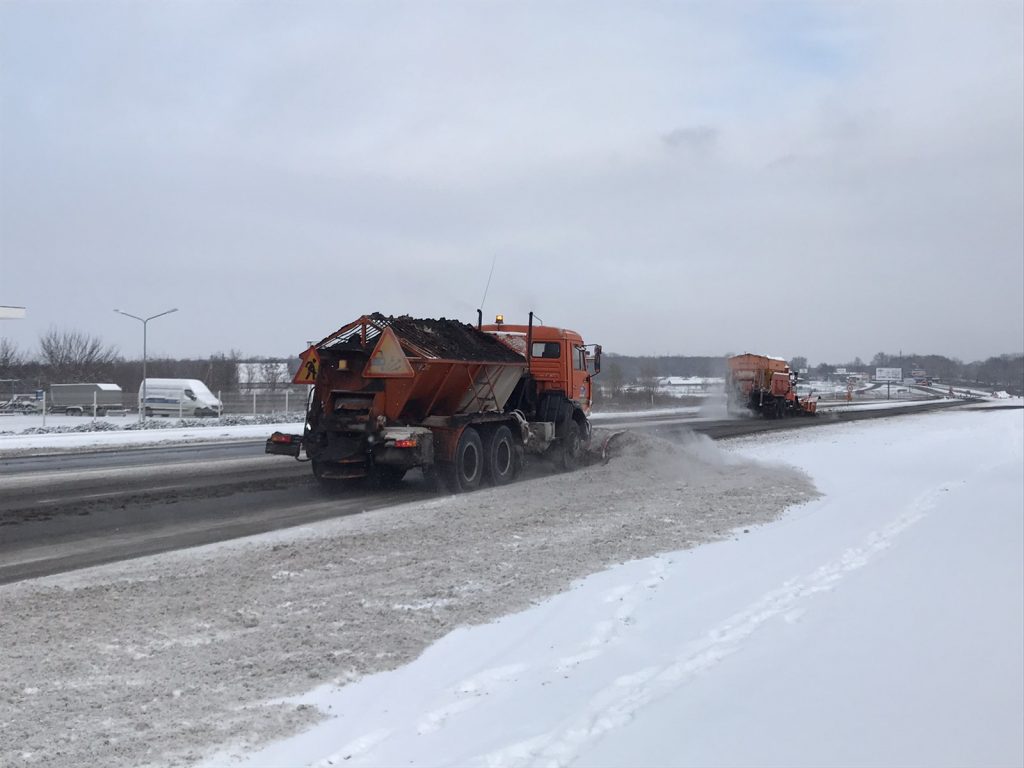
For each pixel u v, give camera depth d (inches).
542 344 793.6
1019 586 342.3
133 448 1018.7
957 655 257.0
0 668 246.2
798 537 453.7
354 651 263.7
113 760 189.5
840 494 638.5
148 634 278.4
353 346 618.8
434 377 623.2
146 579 350.9
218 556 395.9
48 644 267.9
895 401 3489.2
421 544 422.9
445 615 301.6
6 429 1536.7
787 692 224.4
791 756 186.2
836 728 201.9
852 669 243.4
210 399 2070.6
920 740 196.2
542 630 284.7
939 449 1056.2
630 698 221.0
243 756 191.3
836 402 3339.1
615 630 285.9
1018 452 1023.0
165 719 211.8
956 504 581.6
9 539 437.7
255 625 289.0
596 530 467.2
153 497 581.3
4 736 200.8
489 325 794.2
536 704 218.5
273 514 524.4
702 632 282.8
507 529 466.6
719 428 1480.1
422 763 184.7
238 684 236.1
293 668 248.7
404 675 244.4
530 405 777.6
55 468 765.3
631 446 826.8
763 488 646.5
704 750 188.2
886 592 332.8
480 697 226.4
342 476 619.2
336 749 193.6
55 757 190.4
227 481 671.8
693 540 443.8
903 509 557.3
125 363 3444.9
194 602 315.6
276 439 624.7
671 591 336.2
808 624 288.0
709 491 629.0
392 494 619.2
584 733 197.3
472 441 650.2
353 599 320.8
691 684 229.8
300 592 330.3
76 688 231.8
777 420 1830.7
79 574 362.3
